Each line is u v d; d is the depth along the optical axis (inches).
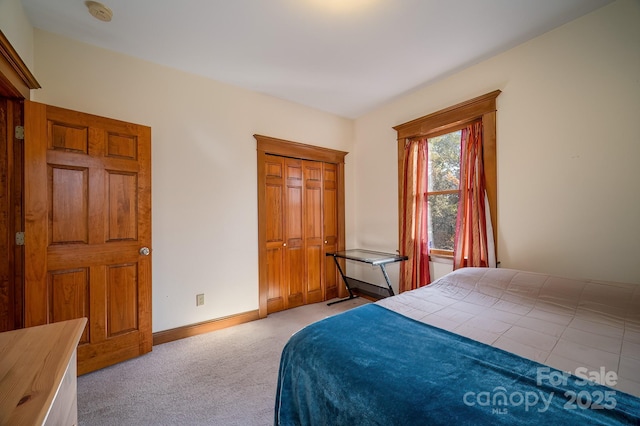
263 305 120.2
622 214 70.2
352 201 155.3
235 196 113.9
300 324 113.4
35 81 70.9
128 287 85.3
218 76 106.8
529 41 85.9
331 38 83.7
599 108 73.4
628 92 69.1
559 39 79.8
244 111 116.9
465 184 102.1
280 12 72.3
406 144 125.5
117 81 89.7
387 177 136.5
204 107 106.7
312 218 141.7
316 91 120.8
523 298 69.8
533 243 85.7
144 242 88.5
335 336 50.8
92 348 78.3
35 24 76.2
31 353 33.9
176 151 100.3
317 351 46.7
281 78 108.9
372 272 145.7
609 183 72.1
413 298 74.0
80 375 76.2
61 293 74.4
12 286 70.1
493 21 76.7
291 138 131.3
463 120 102.5
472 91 100.6
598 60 73.3
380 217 140.3
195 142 104.5
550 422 29.5
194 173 104.0
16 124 69.8
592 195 74.7
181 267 100.7
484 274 80.9
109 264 81.9
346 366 41.4
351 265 153.7
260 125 121.5
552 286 69.0
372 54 92.6
